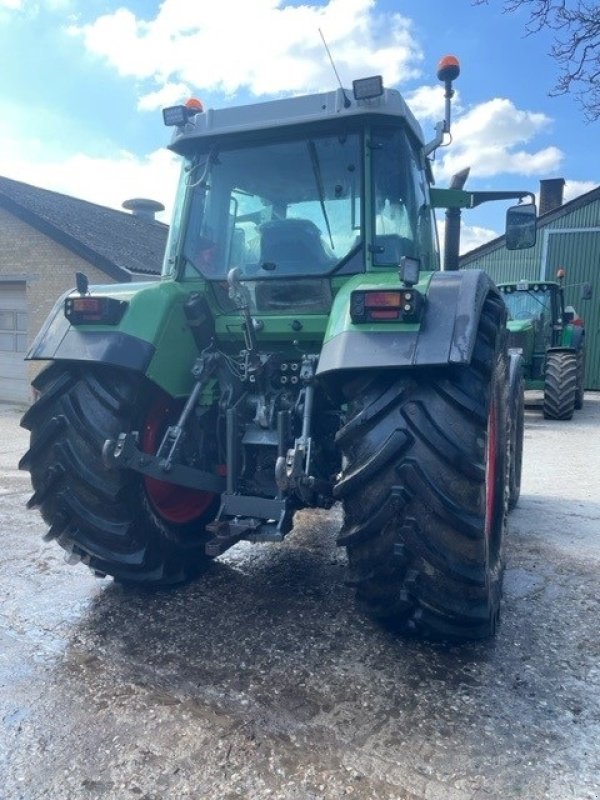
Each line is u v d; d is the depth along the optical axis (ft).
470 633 7.68
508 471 11.49
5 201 36.96
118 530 8.79
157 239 46.88
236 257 9.82
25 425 9.14
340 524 13.88
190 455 9.39
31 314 37.81
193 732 6.39
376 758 6.01
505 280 56.90
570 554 12.09
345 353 7.14
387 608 7.64
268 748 6.14
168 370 9.02
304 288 9.37
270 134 9.59
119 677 7.42
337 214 9.29
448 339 6.92
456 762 5.97
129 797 5.52
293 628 8.68
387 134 9.22
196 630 8.63
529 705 6.90
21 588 10.08
